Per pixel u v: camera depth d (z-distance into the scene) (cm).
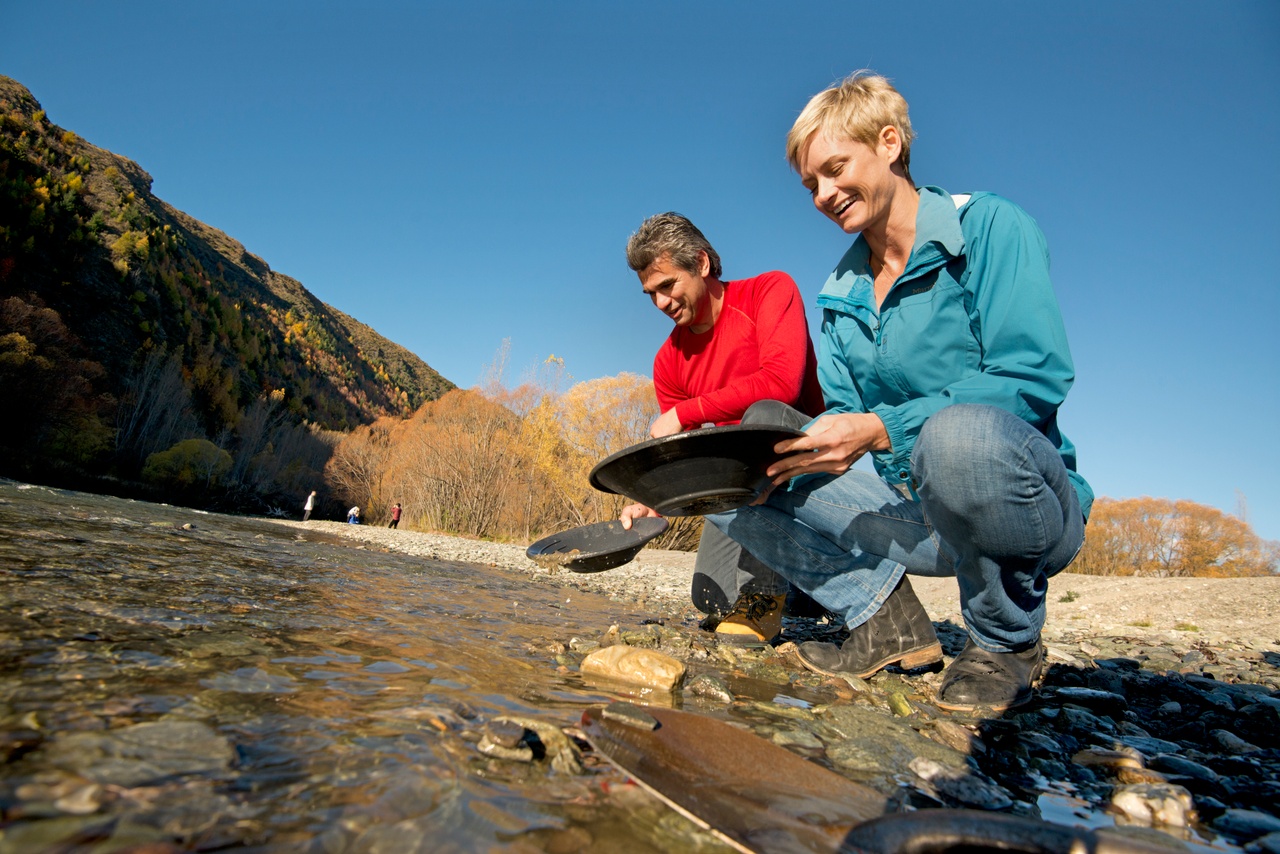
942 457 162
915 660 225
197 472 4416
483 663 172
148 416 5056
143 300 6769
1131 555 4084
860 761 131
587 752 108
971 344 204
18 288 5334
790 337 261
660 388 327
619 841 78
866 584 227
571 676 172
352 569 441
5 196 5947
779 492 230
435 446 3042
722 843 80
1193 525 4028
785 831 84
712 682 183
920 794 116
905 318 212
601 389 2277
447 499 2888
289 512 4991
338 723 104
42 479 2984
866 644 227
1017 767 145
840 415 181
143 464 4525
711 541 317
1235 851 102
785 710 169
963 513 167
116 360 5750
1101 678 267
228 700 108
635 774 96
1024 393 179
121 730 88
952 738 156
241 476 5088
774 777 106
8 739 80
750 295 285
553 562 288
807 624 390
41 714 89
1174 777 140
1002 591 185
